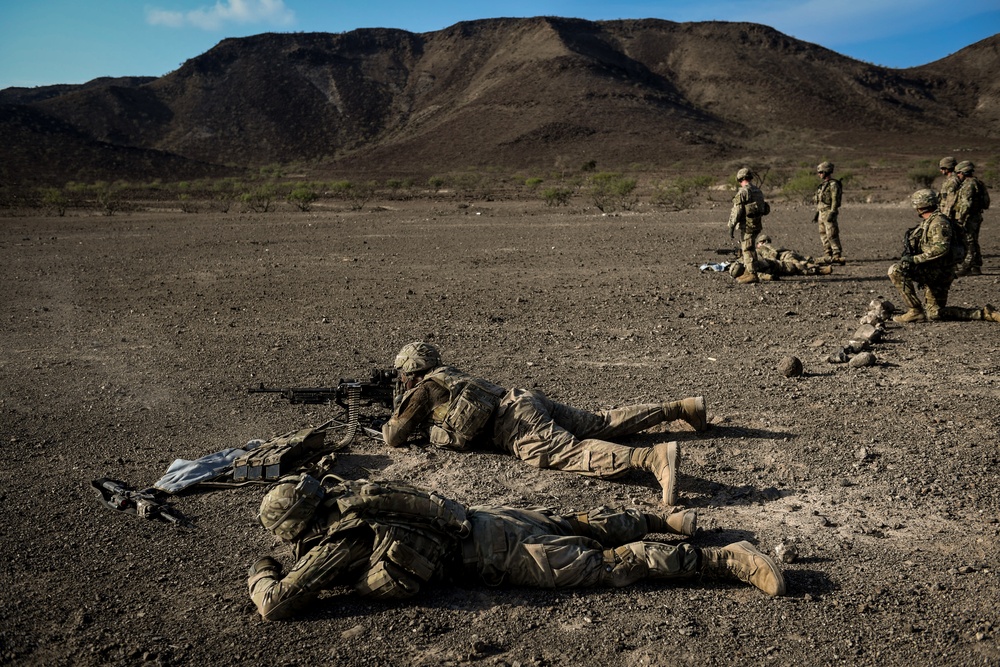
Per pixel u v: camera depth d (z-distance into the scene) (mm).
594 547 4102
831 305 11164
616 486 5258
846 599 3850
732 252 16844
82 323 11422
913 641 3500
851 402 6754
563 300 12227
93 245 22922
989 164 66812
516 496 5109
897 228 21719
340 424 6406
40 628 3885
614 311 11250
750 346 8961
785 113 149250
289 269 16703
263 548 4613
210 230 27688
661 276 14273
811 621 3678
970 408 6484
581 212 32938
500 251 19047
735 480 5305
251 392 6832
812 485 5180
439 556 3930
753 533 4586
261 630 3781
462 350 9148
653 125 129000
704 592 3959
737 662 3414
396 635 3701
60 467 5926
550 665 3453
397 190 61781
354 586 3928
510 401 5602
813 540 4473
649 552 3990
